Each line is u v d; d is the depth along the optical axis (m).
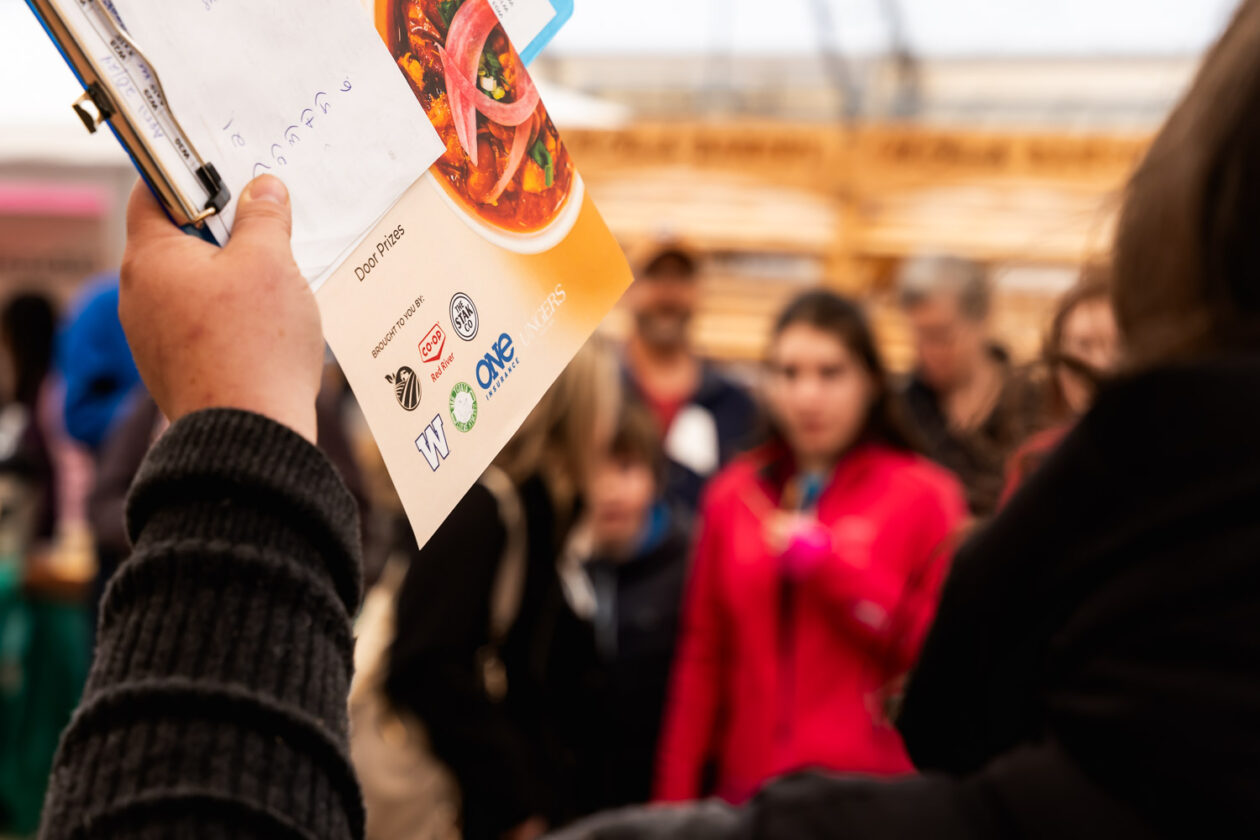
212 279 0.44
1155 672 0.38
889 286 5.26
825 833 0.44
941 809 0.43
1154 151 0.47
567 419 1.71
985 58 6.55
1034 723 0.45
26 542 3.44
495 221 0.54
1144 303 0.47
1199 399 0.41
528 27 0.56
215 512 0.40
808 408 1.89
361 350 0.49
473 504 1.60
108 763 0.35
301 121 0.48
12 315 3.61
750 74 6.98
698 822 0.50
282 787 0.36
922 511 1.80
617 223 5.36
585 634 1.87
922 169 5.28
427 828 1.54
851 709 1.75
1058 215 5.09
